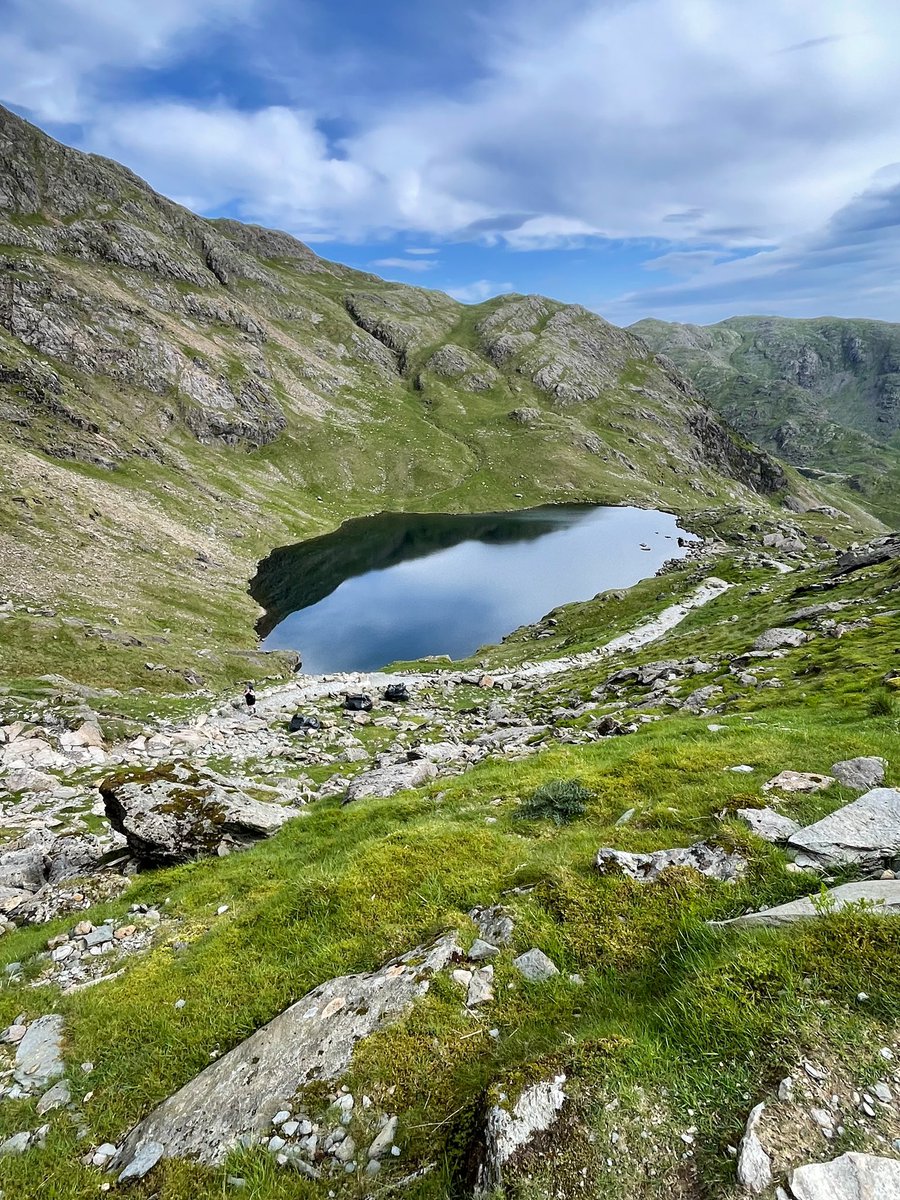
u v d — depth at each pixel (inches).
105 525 4419.3
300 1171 246.7
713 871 376.2
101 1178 268.7
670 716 1106.7
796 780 494.6
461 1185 222.8
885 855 357.7
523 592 5083.7
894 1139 193.5
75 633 2465.6
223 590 4475.9
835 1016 240.5
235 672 2898.6
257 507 7076.8
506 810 581.9
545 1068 243.1
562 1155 210.8
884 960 258.5
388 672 2942.9
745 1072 227.1
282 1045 310.2
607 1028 268.8
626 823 488.7
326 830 661.3
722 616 2866.6
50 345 7229.3
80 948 497.4
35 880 690.8
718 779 534.0
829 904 301.6
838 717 761.6
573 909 365.4
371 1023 307.6
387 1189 230.8
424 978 328.2
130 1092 318.7
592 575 5565.9
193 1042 342.6
